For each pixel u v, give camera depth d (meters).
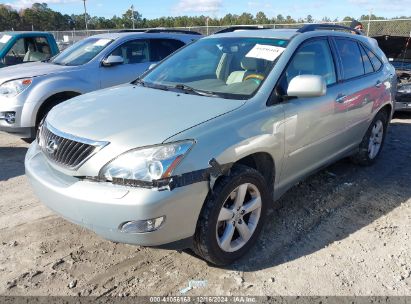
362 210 4.11
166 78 4.05
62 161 2.88
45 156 3.10
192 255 3.28
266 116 3.25
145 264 3.15
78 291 2.83
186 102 3.28
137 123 2.89
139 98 3.45
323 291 2.88
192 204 2.72
